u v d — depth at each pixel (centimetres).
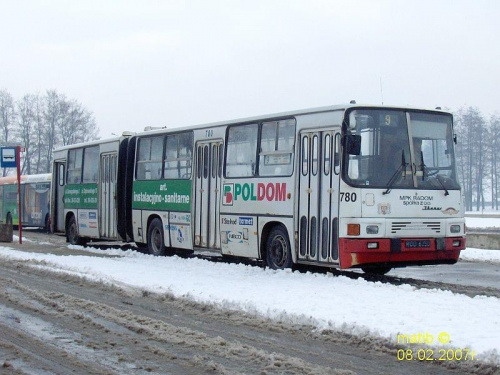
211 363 833
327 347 920
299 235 1605
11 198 4253
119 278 1554
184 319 1120
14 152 2789
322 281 1434
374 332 955
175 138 2075
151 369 823
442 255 1555
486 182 10475
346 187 1478
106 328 1046
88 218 2539
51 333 1020
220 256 2202
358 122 1502
